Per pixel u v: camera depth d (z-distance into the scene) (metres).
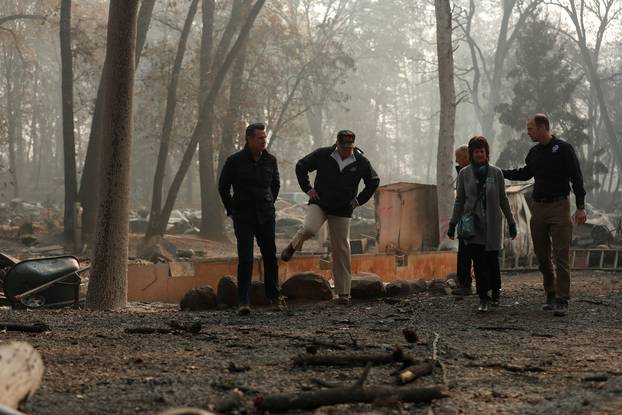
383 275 12.44
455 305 8.99
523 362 5.05
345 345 5.60
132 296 10.97
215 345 5.71
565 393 4.07
